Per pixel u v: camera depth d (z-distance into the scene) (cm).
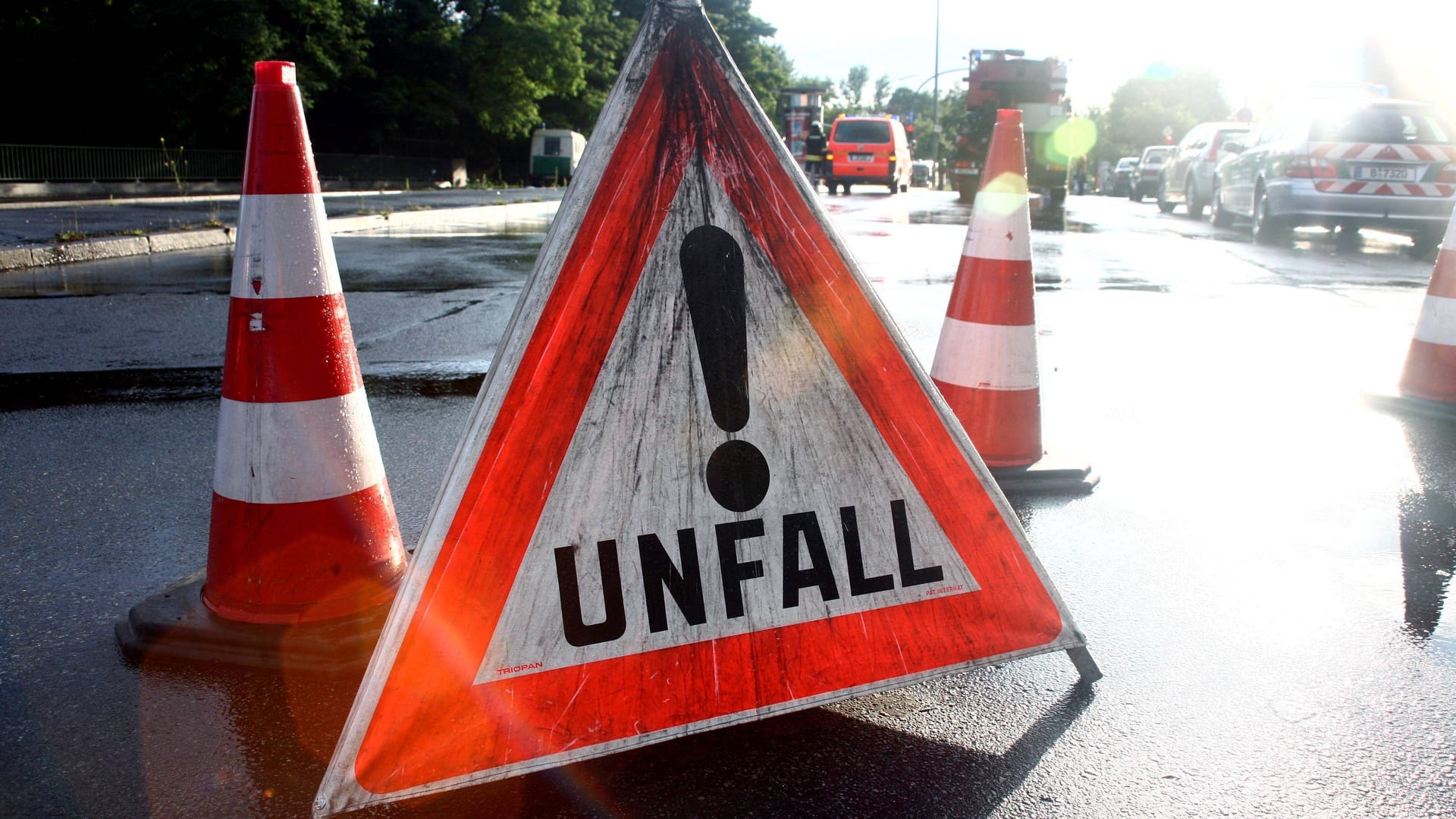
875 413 233
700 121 217
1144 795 211
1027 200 413
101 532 348
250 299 262
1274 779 217
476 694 203
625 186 212
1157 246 1391
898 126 3159
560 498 209
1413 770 221
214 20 3209
